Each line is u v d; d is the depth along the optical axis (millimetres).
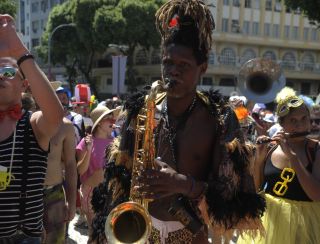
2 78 2508
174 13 2080
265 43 42094
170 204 2148
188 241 2199
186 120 2170
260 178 3334
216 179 2076
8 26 2338
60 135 3721
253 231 2162
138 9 33469
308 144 3215
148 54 41438
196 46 2049
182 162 2156
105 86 45812
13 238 2598
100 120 5301
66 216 3742
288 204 3154
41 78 2385
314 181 3049
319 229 3105
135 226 2039
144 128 2121
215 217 2045
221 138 2094
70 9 37031
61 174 3727
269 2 42094
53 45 38125
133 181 2115
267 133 7020
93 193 2354
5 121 2590
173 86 2041
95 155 5172
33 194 2621
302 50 44000
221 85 40906
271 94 7832
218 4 40250
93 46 35594
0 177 2516
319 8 21125
